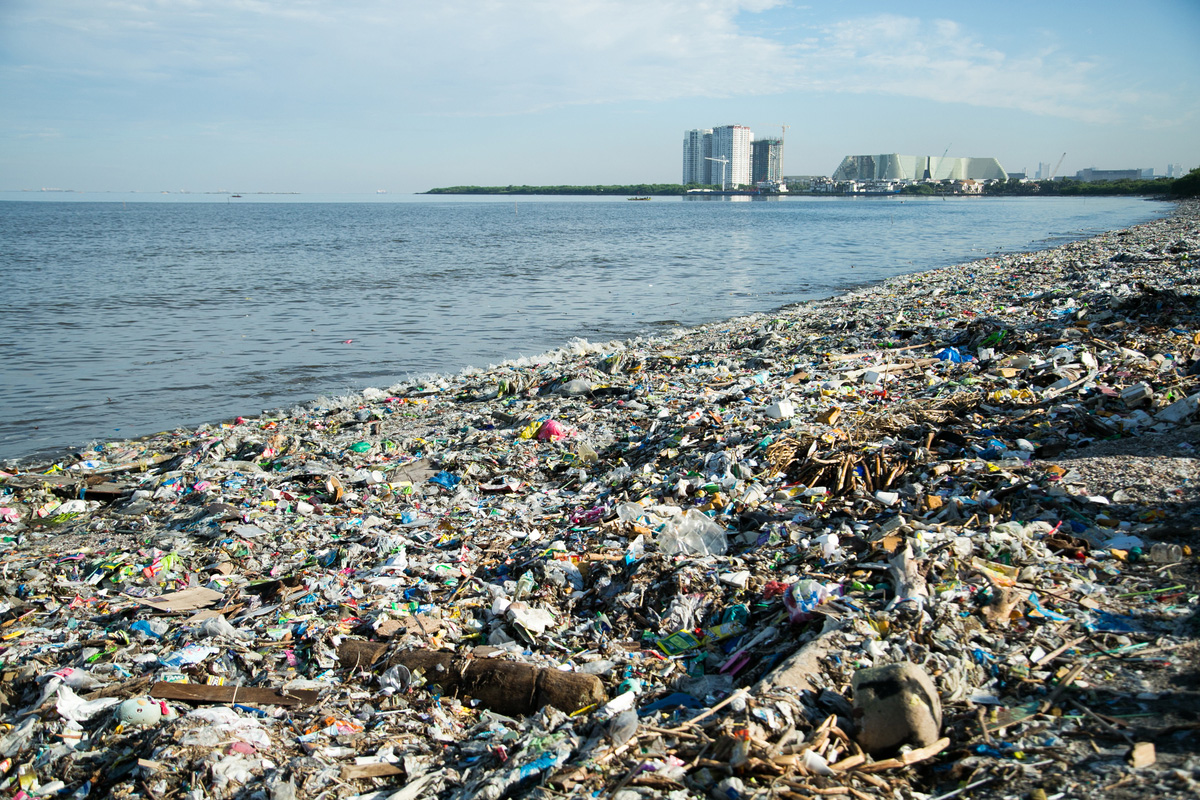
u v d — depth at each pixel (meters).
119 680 5.92
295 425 14.59
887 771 4.11
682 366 16.70
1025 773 3.95
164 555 8.53
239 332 23.97
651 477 9.59
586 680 5.34
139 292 32.19
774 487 8.61
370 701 5.57
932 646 5.09
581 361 18.08
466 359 20.64
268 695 5.61
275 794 4.41
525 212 158.00
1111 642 4.97
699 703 5.09
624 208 186.88
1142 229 48.62
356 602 7.04
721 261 45.16
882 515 7.55
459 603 6.94
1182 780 3.67
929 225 83.06
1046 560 6.00
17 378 18.45
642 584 6.74
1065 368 11.12
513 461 11.48
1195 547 5.90
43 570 8.52
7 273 39.12
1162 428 8.48
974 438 9.02
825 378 13.74
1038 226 72.38
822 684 4.84
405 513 9.59
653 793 4.02
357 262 45.66
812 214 126.81
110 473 12.29
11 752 5.05
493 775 4.43
